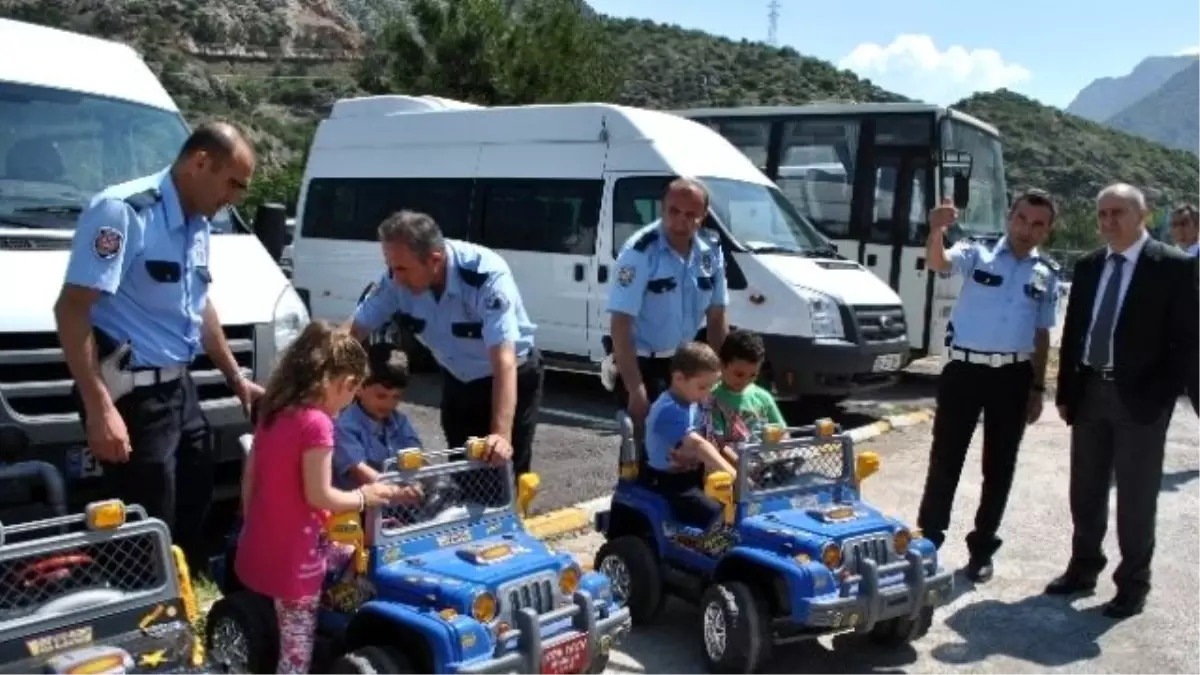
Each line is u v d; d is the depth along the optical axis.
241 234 6.48
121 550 3.31
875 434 10.16
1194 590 6.13
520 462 5.32
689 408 5.19
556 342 11.30
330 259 13.34
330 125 13.62
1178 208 10.42
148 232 4.27
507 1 26.20
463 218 11.98
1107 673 5.00
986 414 6.07
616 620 4.05
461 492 4.22
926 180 12.76
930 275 12.74
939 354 12.93
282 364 3.81
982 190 13.84
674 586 5.14
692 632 5.25
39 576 3.17
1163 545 6.98
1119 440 5.68
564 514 6.80
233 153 4.32
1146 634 5.47
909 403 11.94
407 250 4.52
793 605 4.43
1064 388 5.95
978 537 6.21
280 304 5.86
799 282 9.86
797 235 10.80
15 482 4.18
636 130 10.72
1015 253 5.99
